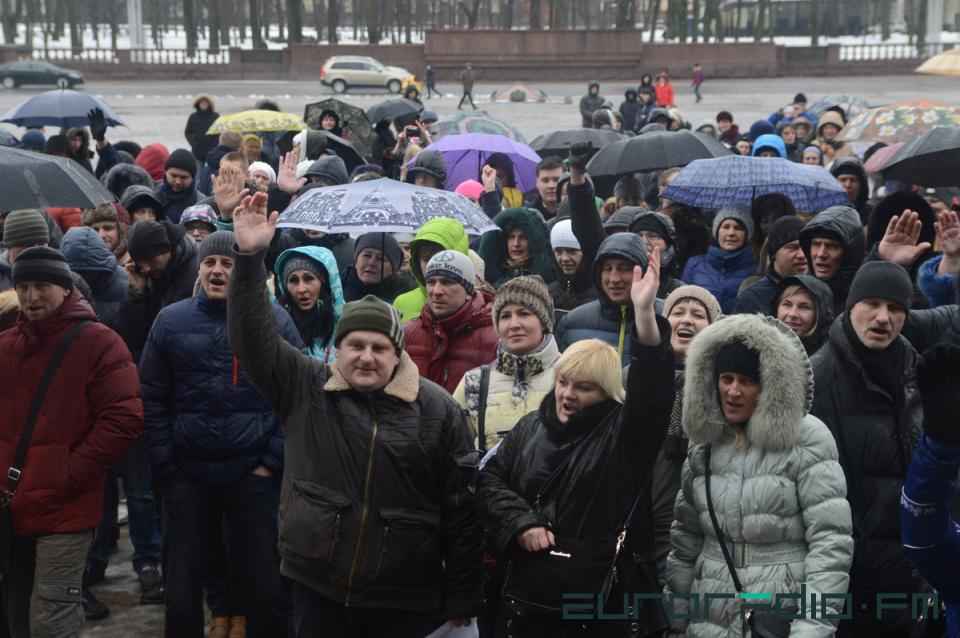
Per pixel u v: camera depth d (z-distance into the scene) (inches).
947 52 598.5
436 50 2736.2
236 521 239.3
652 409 178.1
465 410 221.1
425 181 407.2
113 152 552.4
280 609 240.2
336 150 528.4
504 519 181.6
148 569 285.7
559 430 184.9
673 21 3408.0
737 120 1808.6
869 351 203.3
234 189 310.5
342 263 334.0
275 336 191.6
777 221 285.0
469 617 194.7
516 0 4200.3
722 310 329.4
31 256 221.9
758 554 178.1
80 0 3720.5
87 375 224.2
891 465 201.3
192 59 2815.0
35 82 2369.6
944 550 141.9
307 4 4296.3
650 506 183.8
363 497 186.9
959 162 331.0
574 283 306.2
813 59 2829.7
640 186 407.8
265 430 237.8
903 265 255.8
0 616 238.2
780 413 176.1
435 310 247.0
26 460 219.6
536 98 2082.9
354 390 191.5
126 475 283.3
